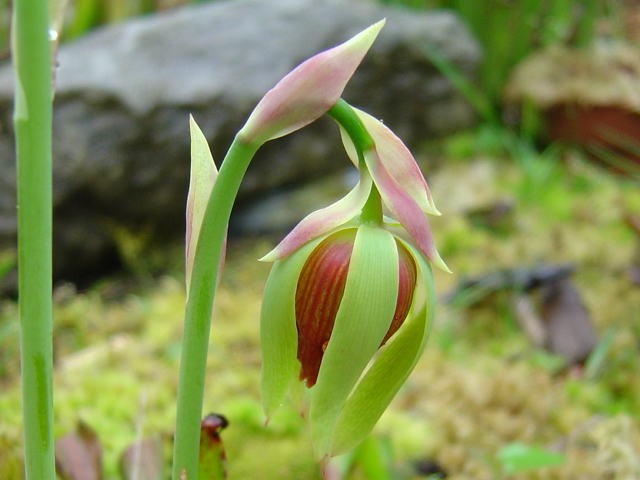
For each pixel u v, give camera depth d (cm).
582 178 89
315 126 88
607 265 71
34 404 26
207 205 26
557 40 102
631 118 87
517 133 98
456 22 96
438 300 65
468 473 42
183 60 79
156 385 51
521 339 59
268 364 28
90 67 76
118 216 81
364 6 91
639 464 41
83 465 36
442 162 94
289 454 41
